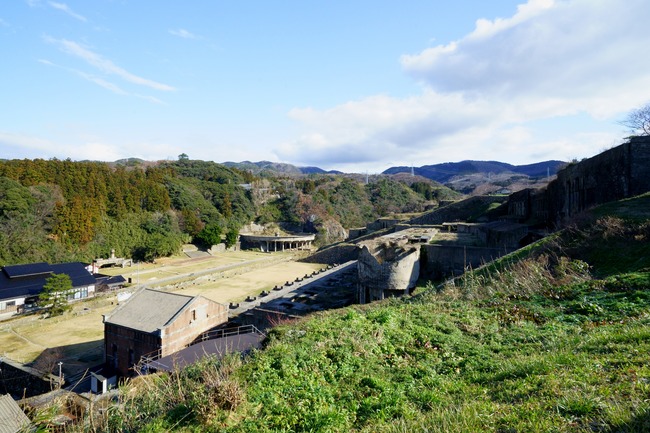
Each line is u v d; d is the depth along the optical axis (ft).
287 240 260.62
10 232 151.53
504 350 29.68
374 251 81.15
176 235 226.79
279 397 24.20
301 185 374.02
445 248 82.64
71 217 175.42
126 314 76.13
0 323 98.58
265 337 43.21
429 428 16.97
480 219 163.53
